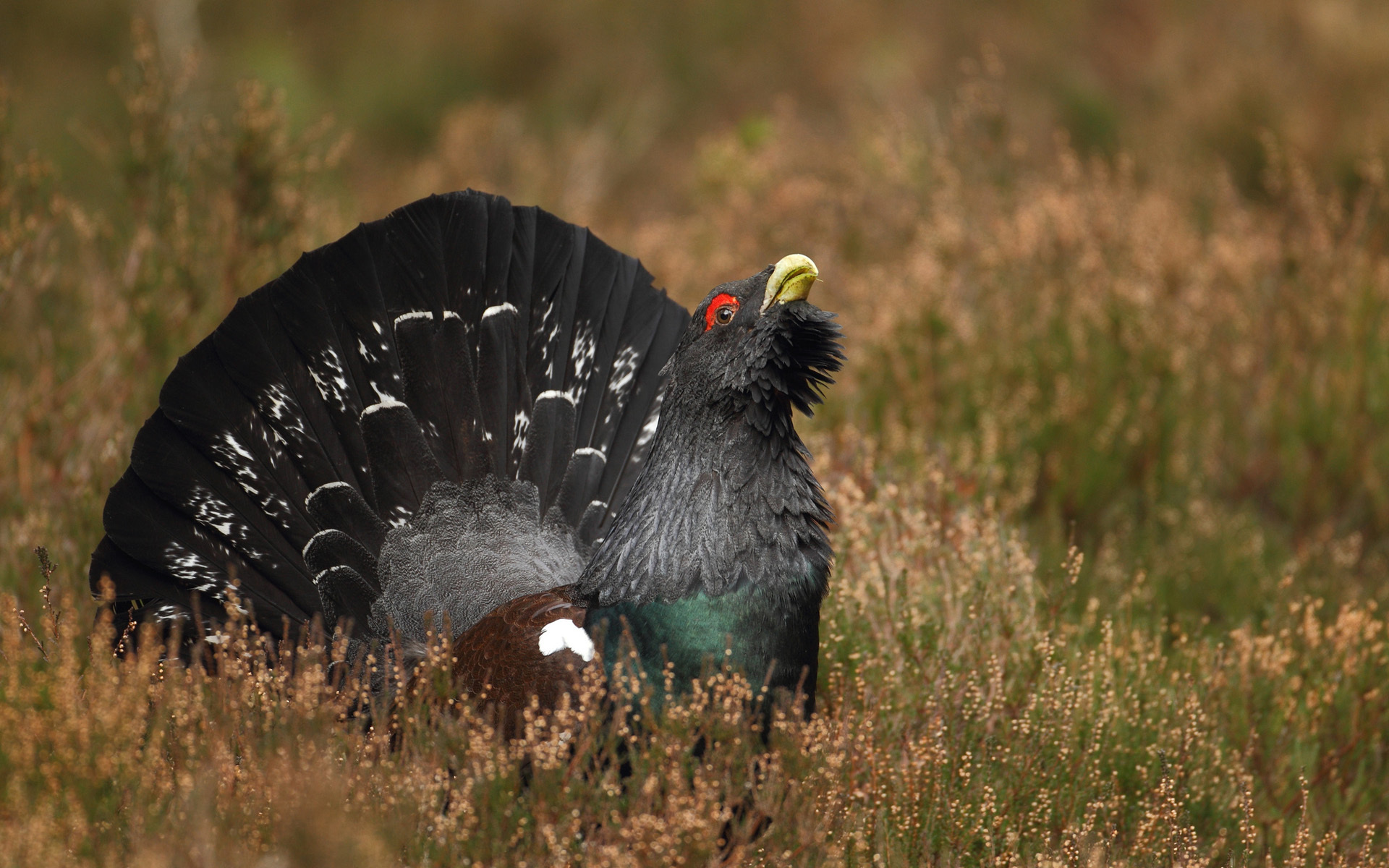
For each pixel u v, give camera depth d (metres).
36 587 13.91
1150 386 18.92
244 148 18.78
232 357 12.88
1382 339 19.23
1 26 33.78
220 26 36.19
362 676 12.52
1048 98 33.19
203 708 10.24
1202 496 18.61
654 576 10.79
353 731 10.84
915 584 14.11
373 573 13.21
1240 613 16.36
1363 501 18.39
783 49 37.28
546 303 14.05
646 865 9.52
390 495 13.33
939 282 19.77
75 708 9.84
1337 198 20.95
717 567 10.64
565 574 13.24
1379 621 15.07
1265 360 19.80
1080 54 35.69
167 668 11.39
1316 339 19.64
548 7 38.22
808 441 17.02
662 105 35.84
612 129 34.25
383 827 9.48
